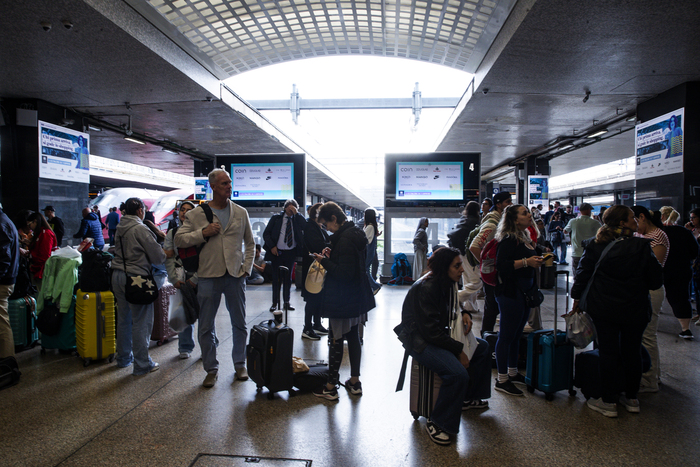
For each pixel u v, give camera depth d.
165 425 3.17
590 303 3.37
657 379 3.88
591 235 7.32
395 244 11.03
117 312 4.55
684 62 8.02
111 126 13.41
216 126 13.85
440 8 7.54
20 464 2.65
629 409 3.42
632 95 10.11
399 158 10.98
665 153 9.48
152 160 21.84
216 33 8.32
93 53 7.64
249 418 3.29
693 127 8.96
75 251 4.99
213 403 3.56
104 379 4.11
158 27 7.58
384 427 3.16
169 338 5.56
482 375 3.38
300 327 6.15
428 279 3.12
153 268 5.24
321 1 7.49
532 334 3.79
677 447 2.88
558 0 5.94
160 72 8.65
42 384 3.97
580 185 36.91
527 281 3.69
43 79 8.93
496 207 4.28
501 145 17.42
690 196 8.85
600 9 6.16
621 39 7.11
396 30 8.53
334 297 3.57
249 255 4.20
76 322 4.68
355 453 2.80
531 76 8.97
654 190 9.77
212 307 4.00
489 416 3.34
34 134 9.96
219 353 4.89
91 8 6.11
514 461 2.71
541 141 16.42
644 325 3.31
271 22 8.15
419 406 3.15
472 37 8.28
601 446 2.89
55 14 6.27
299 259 9.39
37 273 6.10
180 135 15.40
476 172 10.86
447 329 3.07
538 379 3.70
